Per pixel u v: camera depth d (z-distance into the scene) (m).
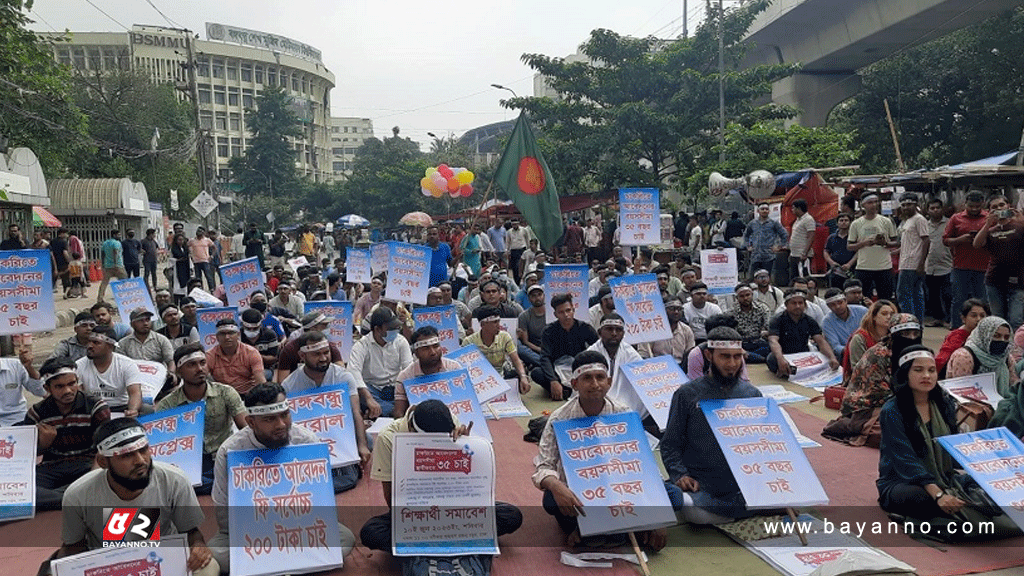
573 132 32.38
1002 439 5.37
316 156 131.88
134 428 4.62
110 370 7.80
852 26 34.91
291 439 5.73
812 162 26.05
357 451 6.99
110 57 105.56
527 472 7.18
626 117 29.95
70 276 22.03
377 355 8.92
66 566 4.41
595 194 31.81
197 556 4.75
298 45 137.50
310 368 7.45
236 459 5.22
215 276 25.66
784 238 15.44
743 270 20.11
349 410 7.15
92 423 6.68
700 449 5.74
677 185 32.53
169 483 4.81
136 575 4.53
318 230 44.78
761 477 5.46
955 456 5.26
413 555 4.96
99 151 42.91
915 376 5.46
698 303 11.59
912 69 36.22
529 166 13.21
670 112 30.64
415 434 5.14
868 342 8.58
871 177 18.23
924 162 38.91
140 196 35.31
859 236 13.01
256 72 125.94
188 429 6.63
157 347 9.51
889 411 5.62
